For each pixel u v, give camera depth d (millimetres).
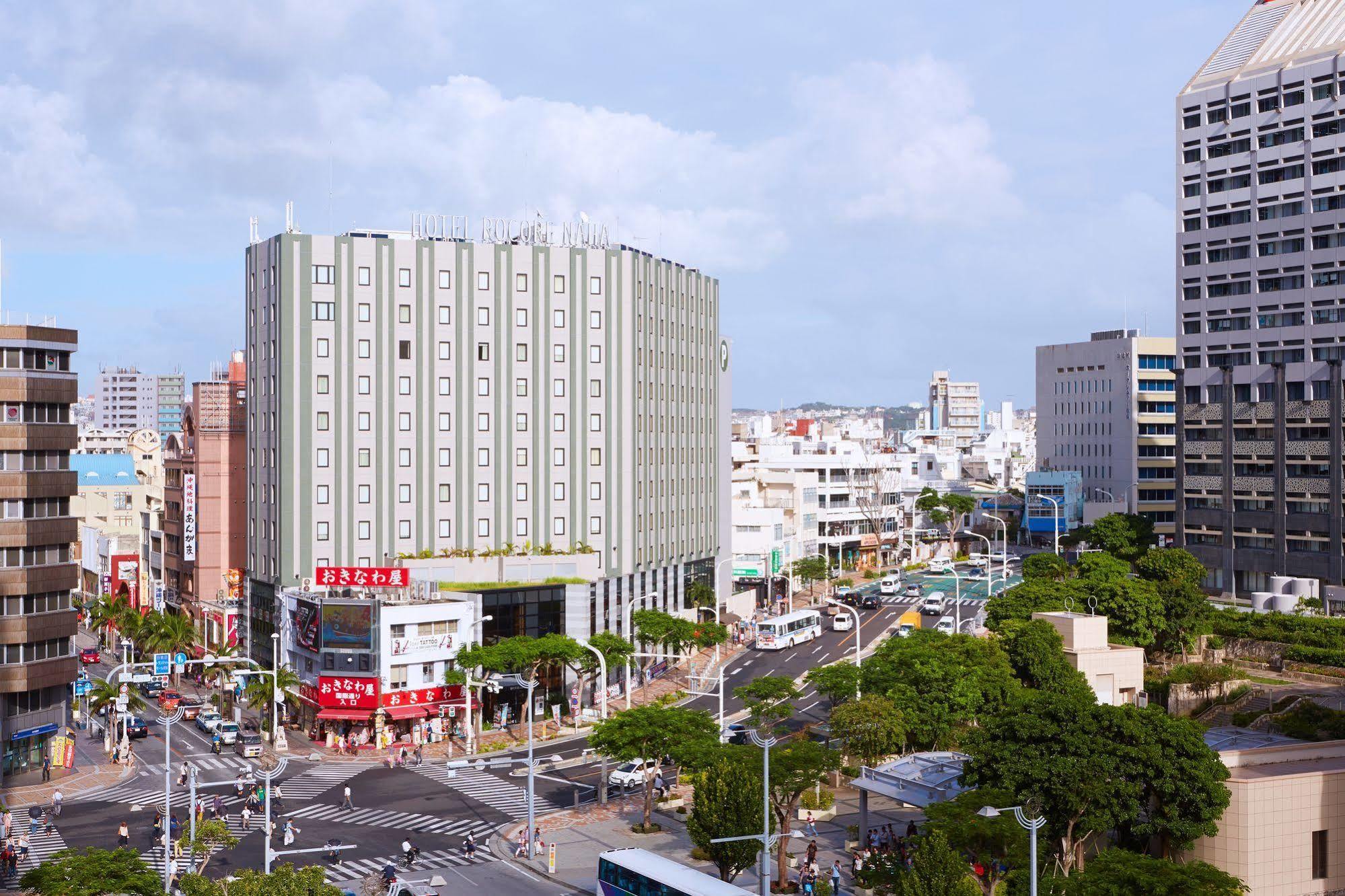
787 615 158875
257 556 135625
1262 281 175250
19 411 104750
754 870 73375
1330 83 167500
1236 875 60719
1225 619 130250
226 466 159000
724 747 76125
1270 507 171750
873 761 86375
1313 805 62062
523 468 139000
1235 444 177750
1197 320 184375
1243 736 73500
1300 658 119312
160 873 71812
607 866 60719
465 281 136000
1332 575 160875
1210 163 182125
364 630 112000
